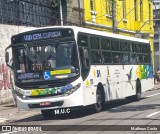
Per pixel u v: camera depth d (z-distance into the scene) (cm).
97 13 3734
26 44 1691
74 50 1641
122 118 1559
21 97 1681
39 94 1650
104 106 2119
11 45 1723
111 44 2062
